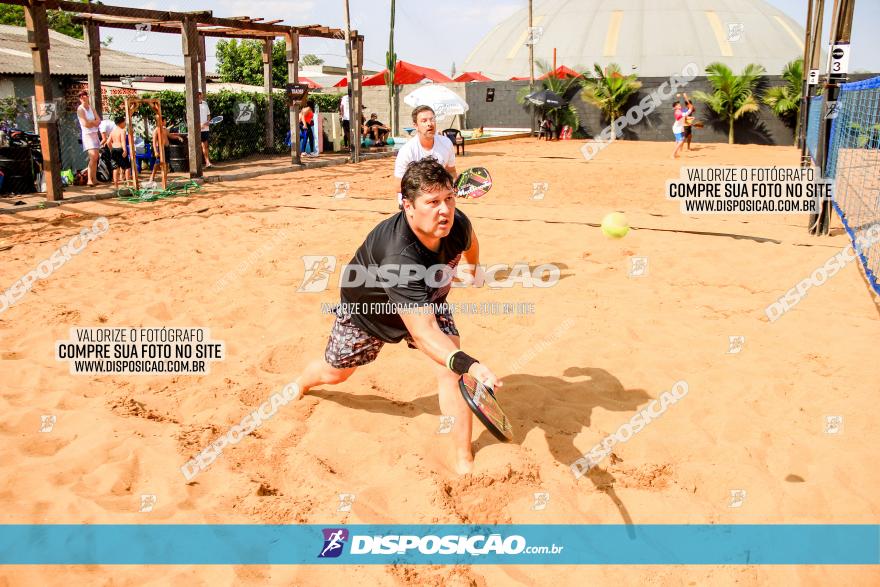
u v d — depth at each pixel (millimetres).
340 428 4262
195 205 12391
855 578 2990
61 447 4086
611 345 5465
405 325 3553
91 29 16828
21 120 19297
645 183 15461
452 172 6762
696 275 7531
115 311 6453
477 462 3807
